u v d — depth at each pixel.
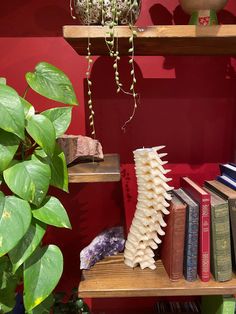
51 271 0.79
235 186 0.92
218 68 1.09
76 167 0.91
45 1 1.05
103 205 1.17
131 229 0.97
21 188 0.74
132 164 1.14
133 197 1.16
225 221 0.86
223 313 0.91
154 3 1.05
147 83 1.10
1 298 0.86
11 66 1.08
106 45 0.90
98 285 0.88
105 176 0.85
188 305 1.17
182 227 0.87
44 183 0.76
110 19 0.82
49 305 0.90
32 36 1.07
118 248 1.03
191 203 0.88
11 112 0.70
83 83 1.09
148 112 1.11
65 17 1.05
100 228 1.18
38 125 0.75
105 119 1.11
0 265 0.85
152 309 1.22
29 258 0.79
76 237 1.18
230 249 0.88
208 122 1.12
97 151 0.98
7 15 1.05
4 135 0.74
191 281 0.89
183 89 1.10
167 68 1.09
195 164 1.15
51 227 1.18
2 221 0.72
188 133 1.13
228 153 1.15
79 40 0.84
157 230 0.93
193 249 0.88
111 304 1.22
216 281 0.89
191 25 0.82
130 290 0.87
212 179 1.16
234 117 1.12
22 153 0.81
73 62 1.08
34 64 1.08
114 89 1.09
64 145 0.91
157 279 0.91
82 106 1.10
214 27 0.81
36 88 0.77
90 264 0.96
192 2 0.87
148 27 0.81
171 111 1.12
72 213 1.17
